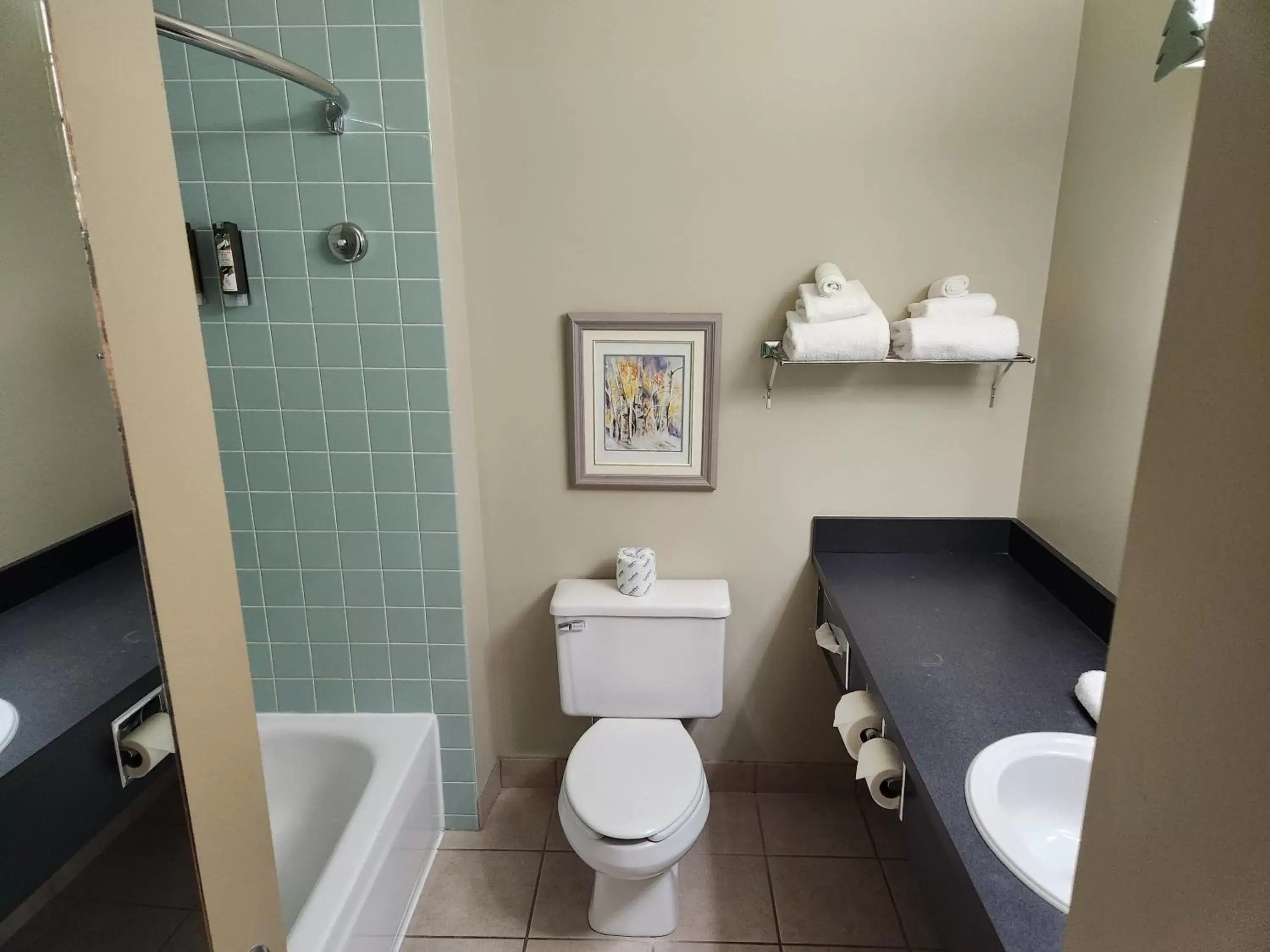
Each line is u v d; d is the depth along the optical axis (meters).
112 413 0.71
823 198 1.94
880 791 1.45
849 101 1.87
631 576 2.08
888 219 1.94
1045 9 1.80
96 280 0.68
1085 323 1.78
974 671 1.57
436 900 2.04
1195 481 0.49
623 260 2.00
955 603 1.87
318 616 2.12
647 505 2.17
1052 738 1.32
